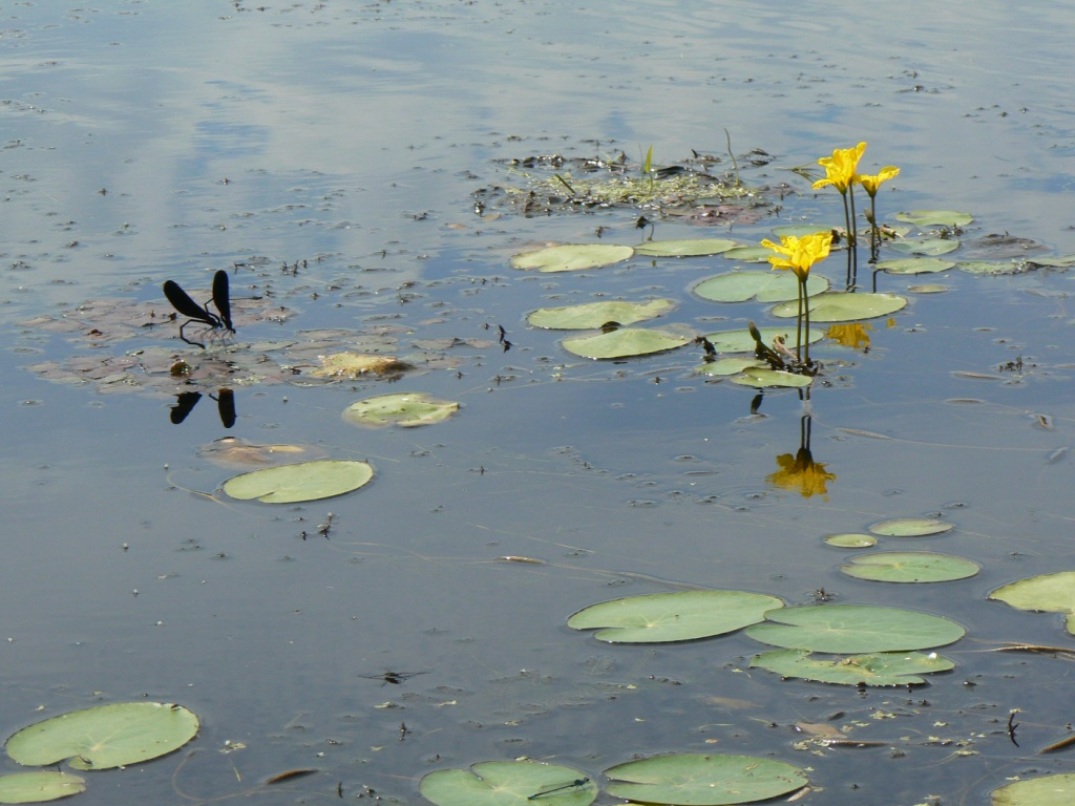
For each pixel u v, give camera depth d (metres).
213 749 3.16
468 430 5.02
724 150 9.50
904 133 9.73
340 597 3.85
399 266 7.10
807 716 3.22
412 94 11.41
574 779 2.95
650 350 5.82
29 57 13.02
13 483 4.62
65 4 16.45
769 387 5.40
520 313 6.38
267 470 4.68
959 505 4.29
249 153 9.54
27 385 5.52
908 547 4.02
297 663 3.52
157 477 4.66
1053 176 8.51
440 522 4.29
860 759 3.04
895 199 8.19
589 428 5.02
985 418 5.01
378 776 3.04
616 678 3.41
